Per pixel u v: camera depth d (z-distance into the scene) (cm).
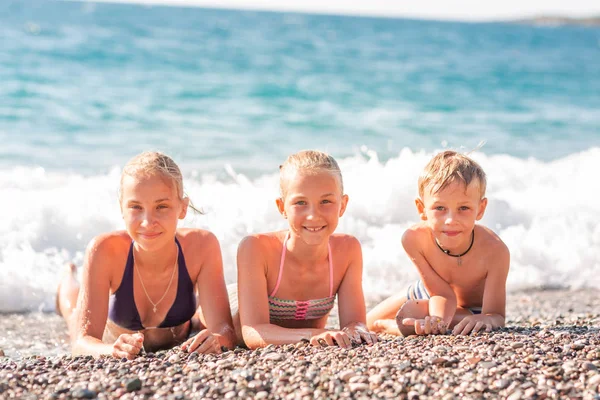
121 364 327
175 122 1296
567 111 1712
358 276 419
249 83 1784
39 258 624
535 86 2145
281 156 1094
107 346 354
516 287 657
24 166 932
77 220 684
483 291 442
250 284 394
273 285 405
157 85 1636
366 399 273
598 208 813
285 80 1880
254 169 995
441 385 285
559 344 344
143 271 399
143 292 404
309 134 1280
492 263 425
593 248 716
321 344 356
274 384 291
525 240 721
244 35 3139
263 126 1322
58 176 874
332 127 1352
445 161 407
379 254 677
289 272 404
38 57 1823
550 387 281
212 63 2069
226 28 3541
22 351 448
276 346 360
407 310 420
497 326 396
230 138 1205
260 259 399
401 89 1894
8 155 990
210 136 1209
